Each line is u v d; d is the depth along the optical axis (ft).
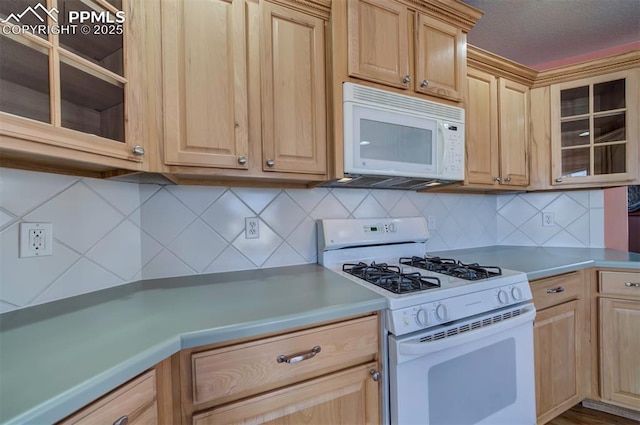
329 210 5.50
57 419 1.57
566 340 5.19
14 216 2.90
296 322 2.82
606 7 5.47
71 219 3.35
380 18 4.40
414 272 4.48
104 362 1.94
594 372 5.48
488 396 3.94
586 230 6.95
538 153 6.56
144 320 2.68
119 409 1.98
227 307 3.03
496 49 6.88
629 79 5.77
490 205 7.76
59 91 2.46
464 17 5.05
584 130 6.30
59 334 2.38
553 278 5.03
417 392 3.38
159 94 3.30
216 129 3.55
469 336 3.59
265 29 3.84
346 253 5.35
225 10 3.62
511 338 4.15
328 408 3.06
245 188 4.82
